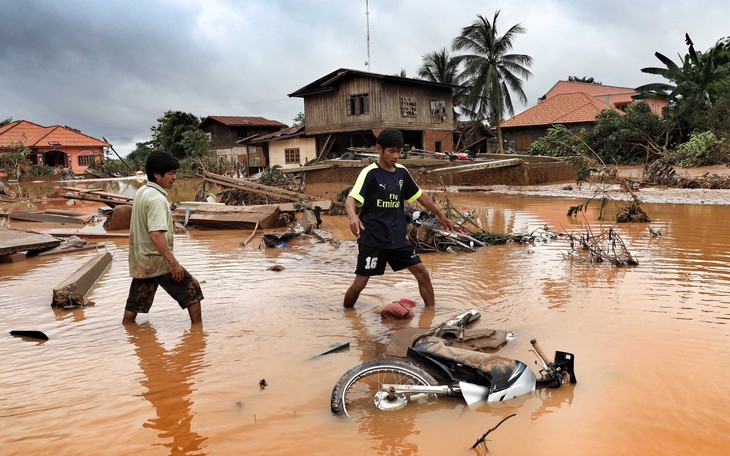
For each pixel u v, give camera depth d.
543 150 38.88
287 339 4.89
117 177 54.38
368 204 5.49
